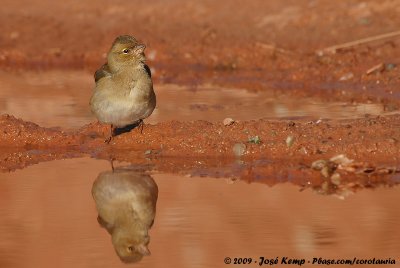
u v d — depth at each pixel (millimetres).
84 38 26125
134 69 14508
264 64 22516
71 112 18016
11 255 11031
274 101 18828
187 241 11406
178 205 12672
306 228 11625
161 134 15398
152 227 11891
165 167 14391
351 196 12859
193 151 14859
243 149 14641
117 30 26188
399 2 25516
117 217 12305
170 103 18750
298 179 13602
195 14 27172
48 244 11344
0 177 14125
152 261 10805
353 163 13617
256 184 13461
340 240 11273
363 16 24922
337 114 17094
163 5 28141
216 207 12539
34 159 15109
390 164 13875
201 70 22844
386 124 15414
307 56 22484
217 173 13992
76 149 15523
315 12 25750
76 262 10773
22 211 12586
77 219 12297
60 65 24484
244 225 11844
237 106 18297
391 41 22703
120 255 10969
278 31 24969
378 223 11734
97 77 14883
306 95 19594
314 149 14422
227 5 27516
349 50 22516
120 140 15508
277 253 10930
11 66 24469
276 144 14641
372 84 20047
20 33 26672
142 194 13125
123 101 14547
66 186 13617
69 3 29141
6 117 16359
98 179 13883
